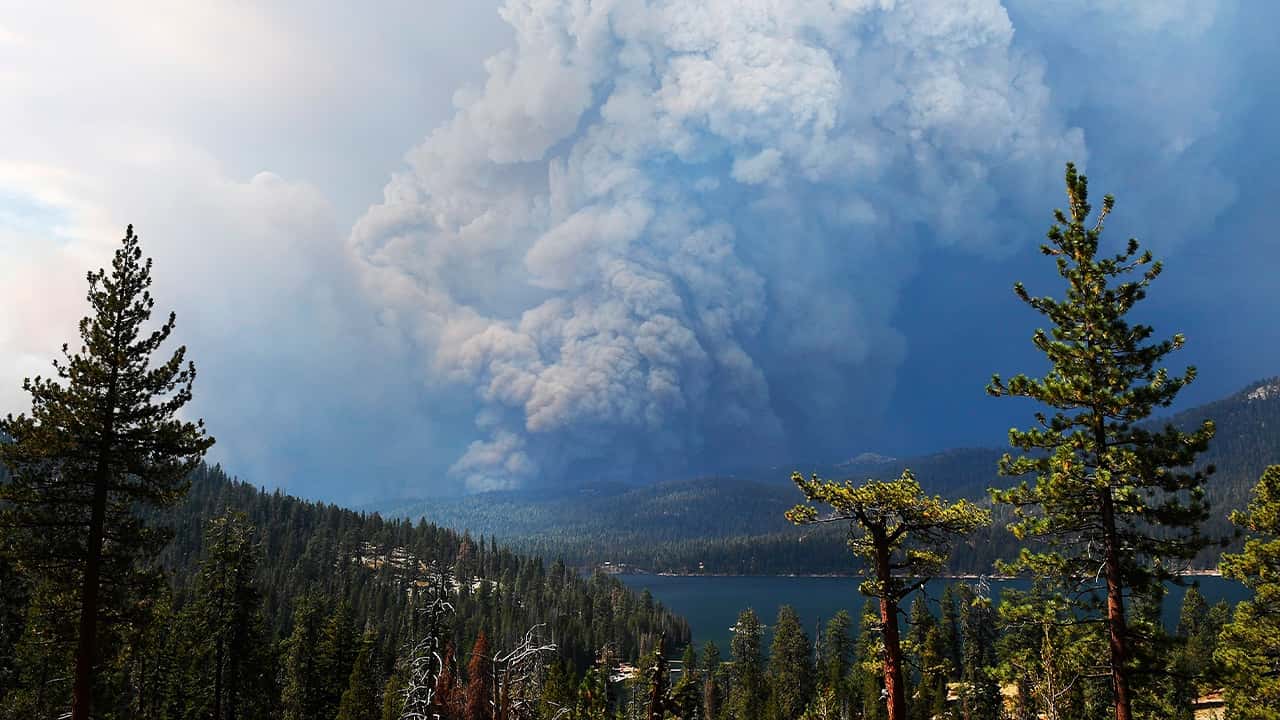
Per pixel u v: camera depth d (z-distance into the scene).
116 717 43.97
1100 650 21.97
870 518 25.25
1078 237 23.20
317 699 60.59
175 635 49.12
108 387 25.53
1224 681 21.08
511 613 136.00
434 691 22.17
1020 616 23.69
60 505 25.14
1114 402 21.52
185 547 139.62
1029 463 23.25
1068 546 22.94
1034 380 23.23
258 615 49.41
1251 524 27.30
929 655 25.89
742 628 107.75
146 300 26.73
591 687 52.53
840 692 77.62
